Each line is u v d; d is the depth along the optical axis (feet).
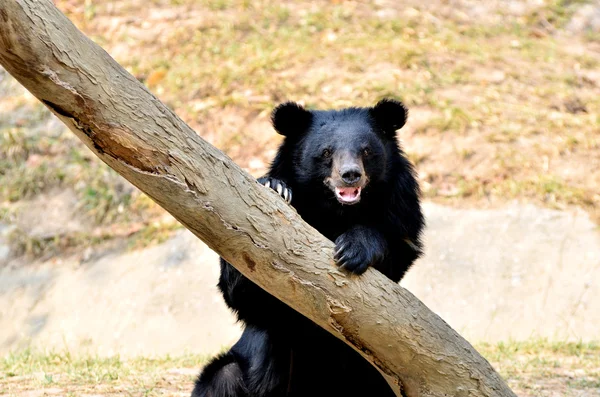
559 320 43.75
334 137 23.45
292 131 24.50
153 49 64.08
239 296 22.18
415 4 69.46
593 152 54.34
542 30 68.90
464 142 54.80
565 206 50.57
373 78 59.16
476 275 46.62
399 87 58.29
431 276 46.70
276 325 22.94
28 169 56.03
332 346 23.18
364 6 68.54
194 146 17.67
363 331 19.29
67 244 51.70
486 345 39.58
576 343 39.75
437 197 51.65
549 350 38.17
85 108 16.74
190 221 18.06
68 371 32.09
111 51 63.93
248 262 18.61
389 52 61.57
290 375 23.85
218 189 17.84
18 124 59.31
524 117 57.11
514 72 61.77
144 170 17.40
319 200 24.02
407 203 24.03
